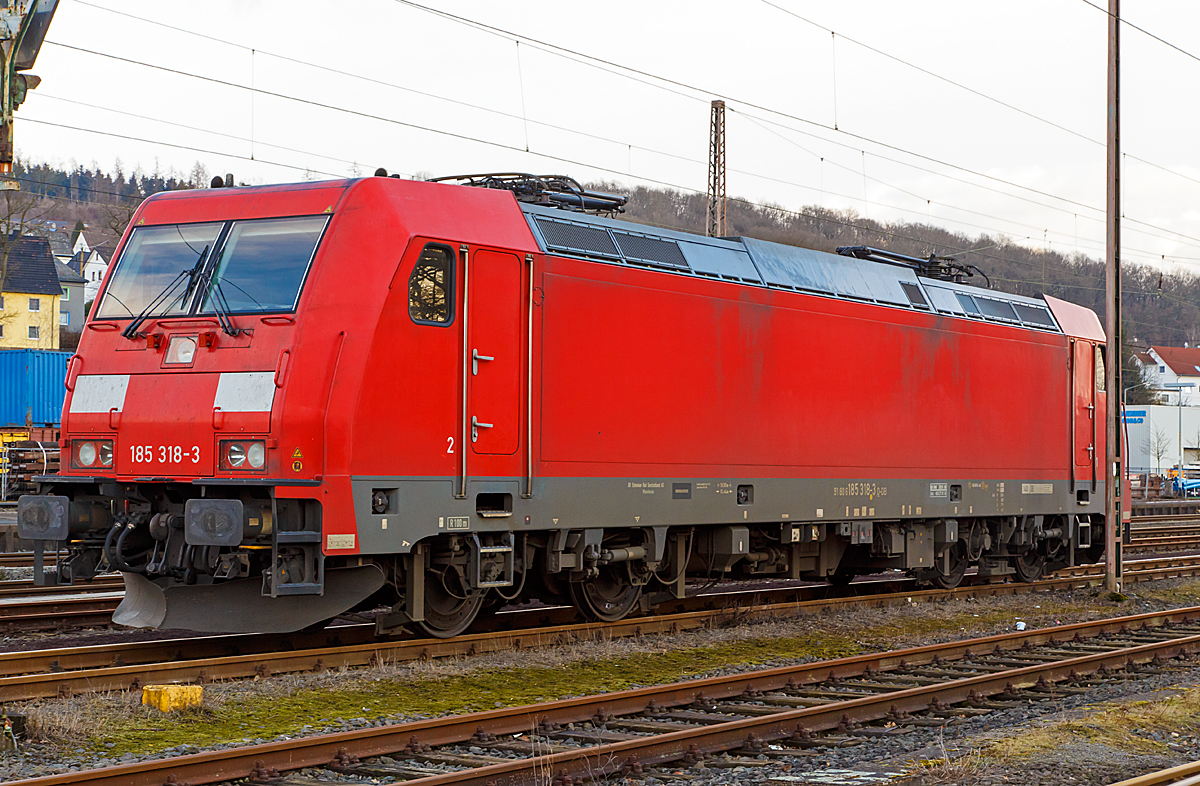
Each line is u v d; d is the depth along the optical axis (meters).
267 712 8.30
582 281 11.52
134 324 10.36
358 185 10.09
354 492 9.57
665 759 7.23
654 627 12.55
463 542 10.70
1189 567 21.17
